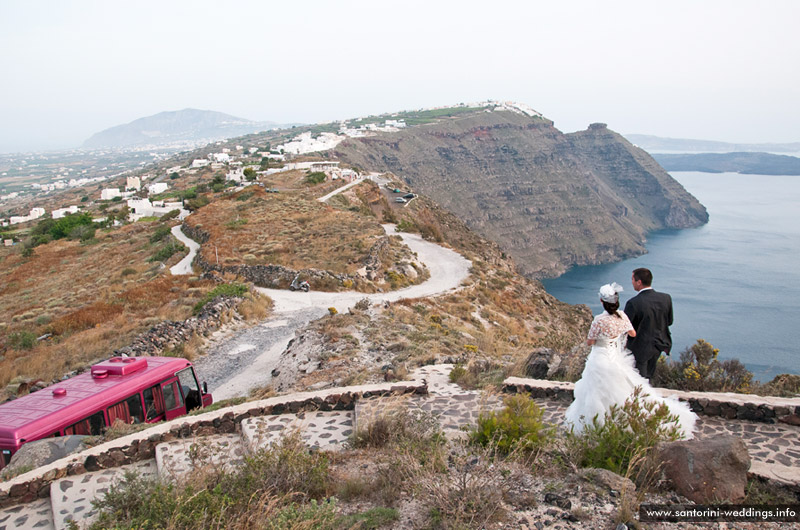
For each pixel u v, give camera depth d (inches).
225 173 6707.7
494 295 1535.4
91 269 2209.6
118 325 1064.8
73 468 301.6
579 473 227.3
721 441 221.3
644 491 210.7
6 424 359.6
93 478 296.8
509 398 309.1
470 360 518.3
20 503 282.8
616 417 252.7
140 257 2262.6
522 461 251.3
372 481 252.1
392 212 3006.9
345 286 1400.1
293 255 1710.1
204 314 1015.0
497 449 259.4
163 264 1927.9
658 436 235.0
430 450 271.7
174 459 306.0
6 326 1250.0
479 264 1894.7
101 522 223.0
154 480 268.4
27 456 324.2
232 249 1845.5
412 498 228.8
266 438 322.7
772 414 294.7
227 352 885.8
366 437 312.3
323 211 2664.9
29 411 378.6
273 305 1230.3
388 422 317.4
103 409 404.2
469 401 372.8
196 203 3713.1
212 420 351.3
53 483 291.6
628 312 280.2
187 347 866.1
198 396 502.6
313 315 1135.0
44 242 3617.1
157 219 3762.3
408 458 255.6
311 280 1405.0
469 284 1557.6
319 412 372.5
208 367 810.8
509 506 207.8
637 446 230.1
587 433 254.7
